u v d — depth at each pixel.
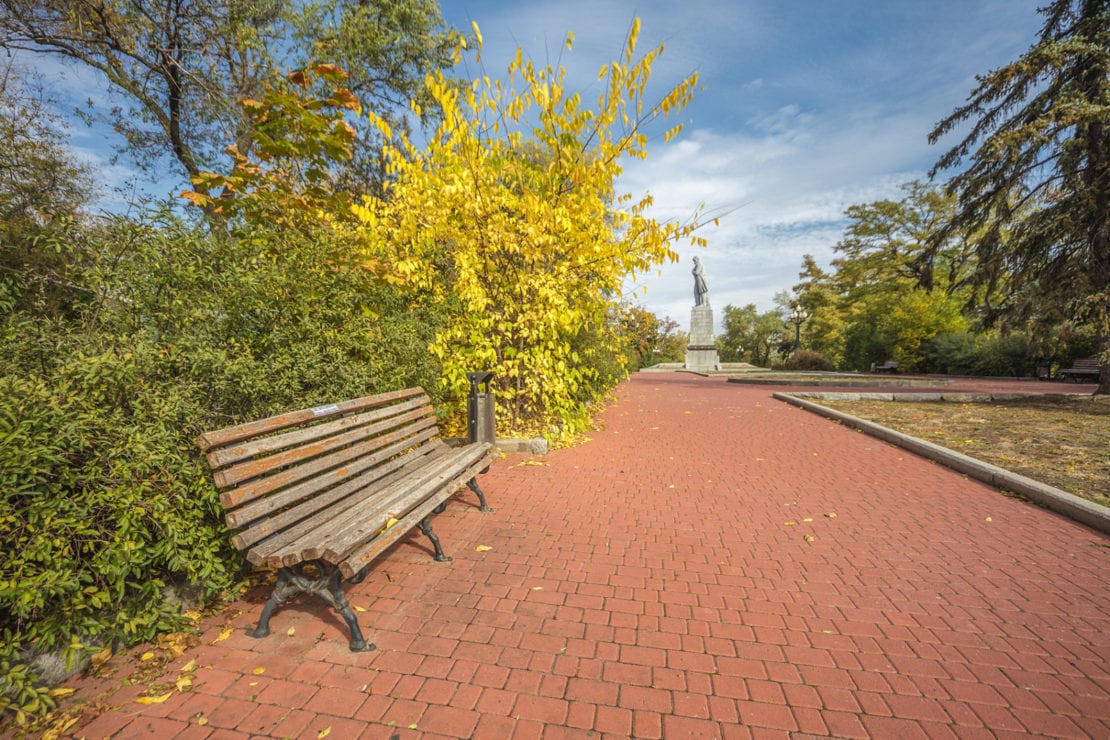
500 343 6.57
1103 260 10.59
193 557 2.56
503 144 6.59
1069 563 3.36
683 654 2.40
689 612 2.77
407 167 6.02
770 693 2.14
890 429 7.74
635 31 5.43
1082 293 10.55
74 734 1.87
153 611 2.42
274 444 2.60
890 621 2.69
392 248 6.03
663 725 1.96
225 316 3.37
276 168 4.74
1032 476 5.15
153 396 2.58
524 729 1.93
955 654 2.41
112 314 2.95
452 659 2.35
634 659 2.36
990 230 12.44
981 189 12.69
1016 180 11.99
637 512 4.32
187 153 9.06
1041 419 8.65
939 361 25.91
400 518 2.87
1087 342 19.47
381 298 5.45
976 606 2.84
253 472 2.42
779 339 64.06
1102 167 10.26
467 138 5.84
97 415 2.37
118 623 2.35
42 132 5.75
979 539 3.76
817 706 2.07
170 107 9.33
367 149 11.37
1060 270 11.11
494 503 4.51
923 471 5.67
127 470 2.27
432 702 2.07
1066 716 2.01
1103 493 4.59
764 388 16.81
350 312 4.49
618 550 3.56
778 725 1.96
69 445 2.21
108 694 2.08
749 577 3.18
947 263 28.47
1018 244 11.78
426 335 5.77
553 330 6.61
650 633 2.57
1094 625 2.65
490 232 6.04
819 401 12.27
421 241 6.16
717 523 4.09
